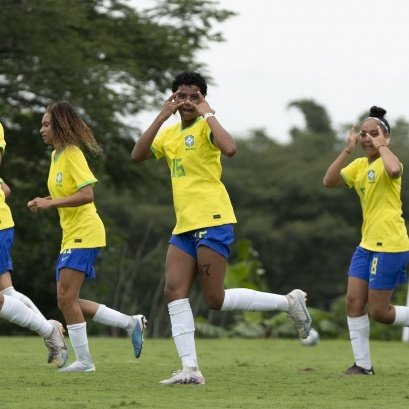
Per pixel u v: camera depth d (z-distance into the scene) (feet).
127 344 135.23
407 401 69.10
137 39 303.27
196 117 78.89
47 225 295.28
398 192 89.71
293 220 548.72
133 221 480.23
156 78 308.60
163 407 63.31
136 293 298.56
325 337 207.10
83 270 87.40
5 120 279.28
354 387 78.13
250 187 555.28
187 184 77.87
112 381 80.12
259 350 128.47
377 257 89.45
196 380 77.77
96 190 356.38
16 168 302.04
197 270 78.95
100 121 279.90
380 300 89.86
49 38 280.31
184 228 77.56
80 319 88.33
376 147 88.84
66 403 64.59
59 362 89.45
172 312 78.18
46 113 87.45
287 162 592.60
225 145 75.61
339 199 547.49
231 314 259.60
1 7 272.92
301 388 76.95
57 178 86.94
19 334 286.25
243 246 211.41
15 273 305.12
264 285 208.54
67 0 276.41
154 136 79.46
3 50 287.69
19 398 67.87
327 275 524.93
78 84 276.62
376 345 145.79
